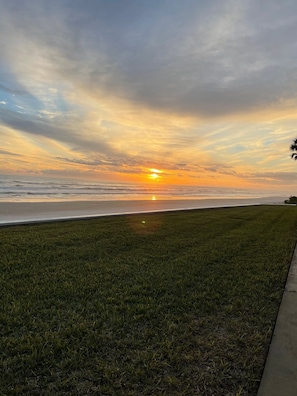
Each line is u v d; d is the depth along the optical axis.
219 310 3.06
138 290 3.57
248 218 13.27
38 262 4.70
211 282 3.99
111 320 2.72
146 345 2.29
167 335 2.48
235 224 10.79
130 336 2.44
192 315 2.91
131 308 3.01
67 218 10.54
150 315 2.86
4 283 3.68
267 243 7.06
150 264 4.83
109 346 2.27
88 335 2.41
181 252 5.80
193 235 7.88
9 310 2.87
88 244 6.18
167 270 4.49
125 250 5.80
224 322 2.77
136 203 21.59
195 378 1.89
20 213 12.17
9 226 8.40
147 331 2.52
